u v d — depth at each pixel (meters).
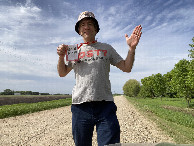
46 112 13.30
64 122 8.87
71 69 1.96
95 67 1.74
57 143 5.38
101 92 1.69
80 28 1.92
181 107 17.77
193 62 13.59
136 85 47.91
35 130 7.16
